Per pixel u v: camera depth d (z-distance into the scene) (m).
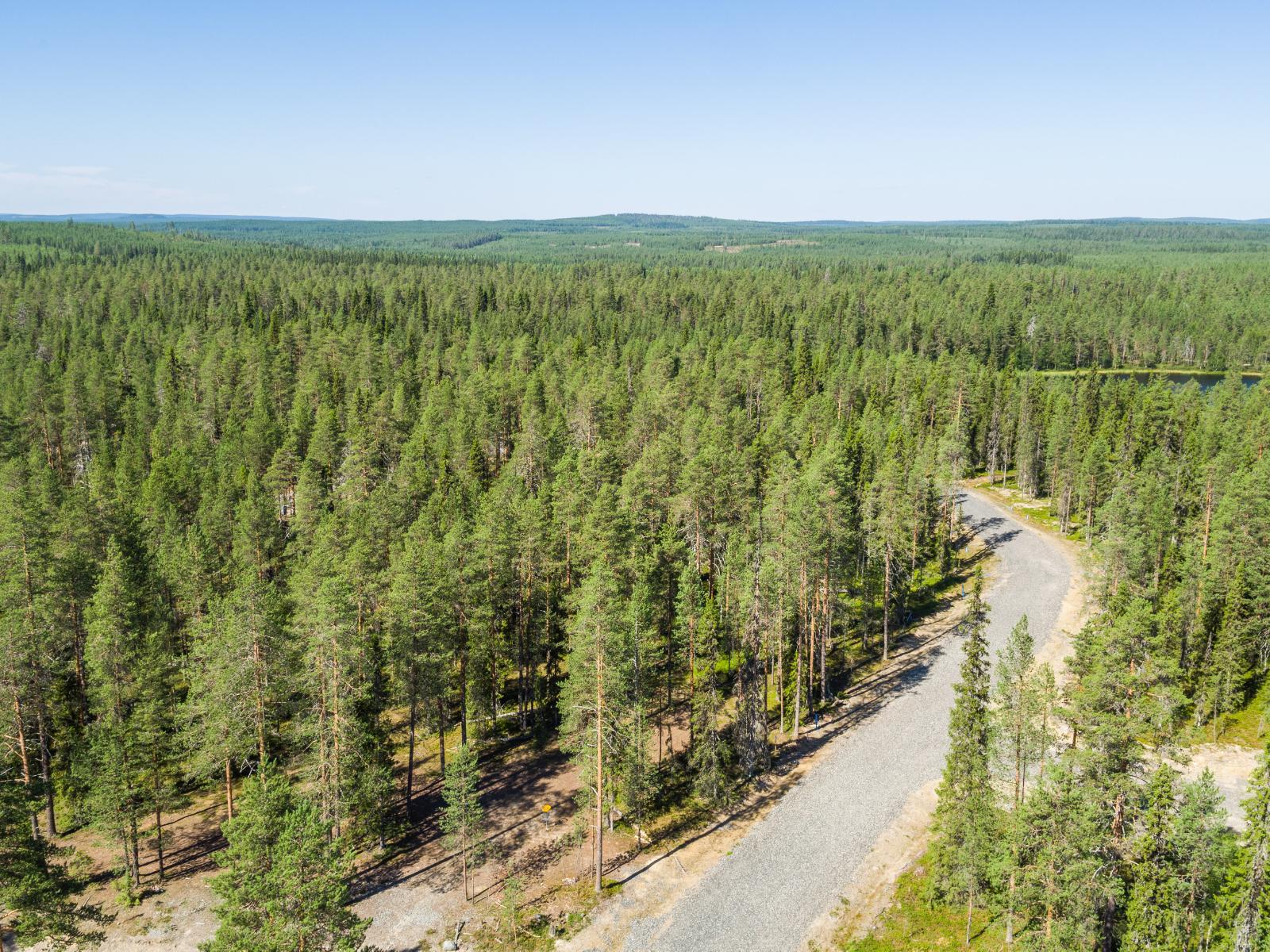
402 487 76.88
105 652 45.50
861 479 80.62
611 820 48.19
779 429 90.94
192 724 46.03
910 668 64.94
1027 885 32.84
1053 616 72.38
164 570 60.59
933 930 38.88
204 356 126.19
